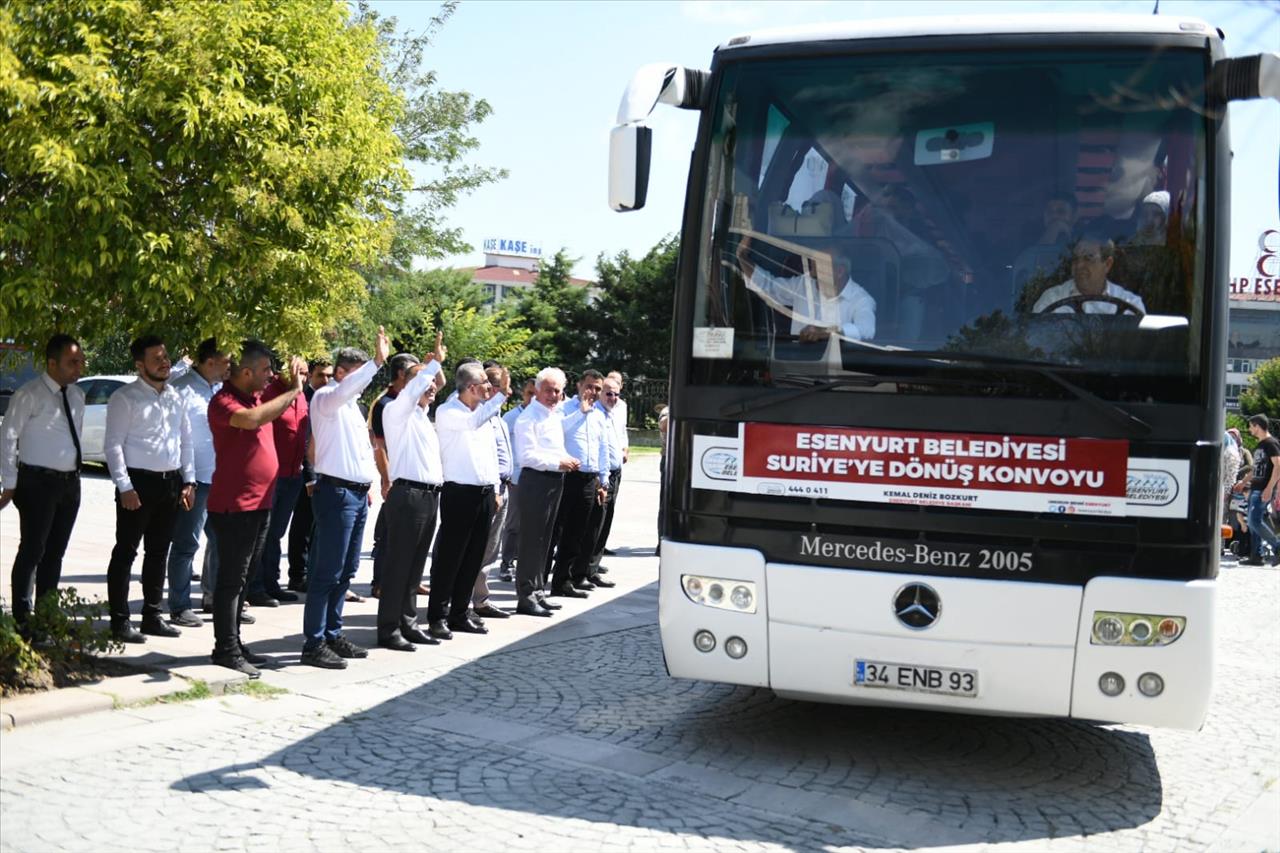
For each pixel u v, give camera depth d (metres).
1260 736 6.57
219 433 6.66
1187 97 5.01
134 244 5.80
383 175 7.13
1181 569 4.77
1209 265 4.86
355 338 28.84
